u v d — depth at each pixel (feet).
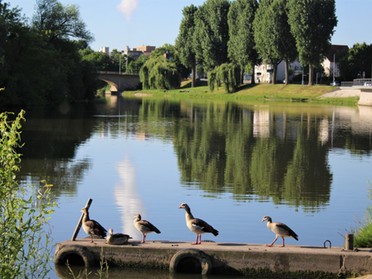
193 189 108.68
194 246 62.18
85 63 381.60
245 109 338.95
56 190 104.88
